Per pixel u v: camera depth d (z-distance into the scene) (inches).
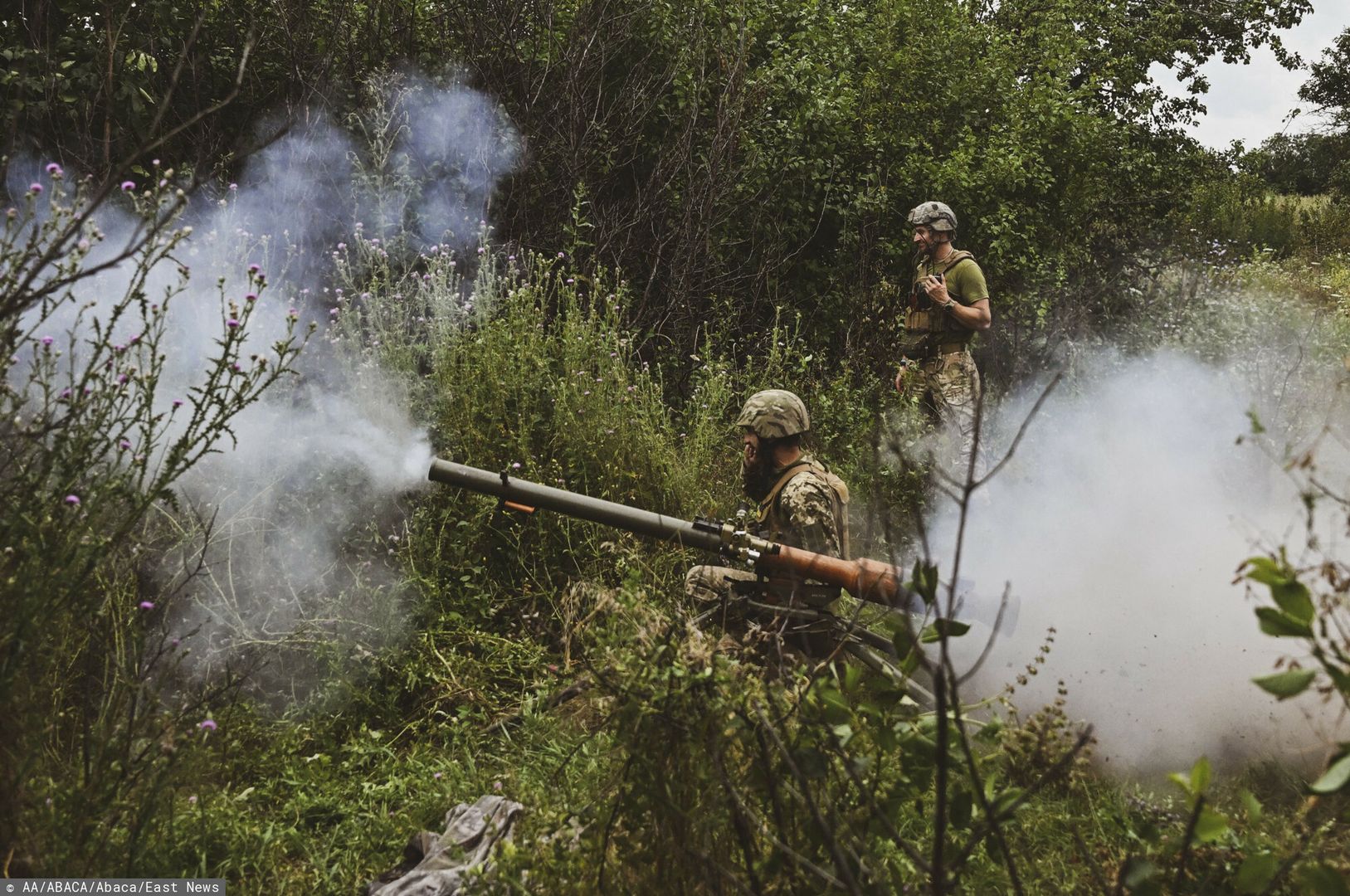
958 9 405.4
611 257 290.7
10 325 104.0
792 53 348.8
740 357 291.9
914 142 354.9
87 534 106.7
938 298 248.8
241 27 272.1
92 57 246.4
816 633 134.5
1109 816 122.0
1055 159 396.5
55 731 113.8
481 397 203.3
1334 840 101.7
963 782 98.9
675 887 95.7
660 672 97.0
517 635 176.6
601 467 198.7
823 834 84.1
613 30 313.9
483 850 121.8
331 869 126.8
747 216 324.5
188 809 124.0
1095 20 509.0
